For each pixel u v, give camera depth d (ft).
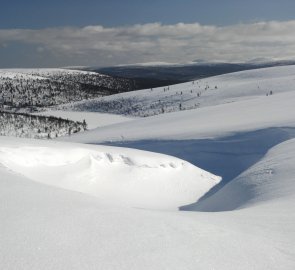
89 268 13.66
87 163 64.18
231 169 90.94
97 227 17.94
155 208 57.88
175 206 60.44
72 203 22.12
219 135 112.37
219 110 191.11
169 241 17.37
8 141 62.85
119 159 69.31
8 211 19.29
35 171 56.13
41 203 21.42
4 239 15.42
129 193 61.41
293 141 69.62
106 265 14.08
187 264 15.20
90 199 24.45
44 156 59.82
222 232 20.39
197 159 100.94
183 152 107.96
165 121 189.37
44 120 482.28
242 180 53.36
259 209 30.12
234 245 18.40
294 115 126.62
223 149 101.81
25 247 14.79
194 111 213.05
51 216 18.90
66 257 14.29
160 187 65.92
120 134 163.53
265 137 102.83
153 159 72.08
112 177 64.03
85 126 499.92
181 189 67.26
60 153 62.18
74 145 69.67
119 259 14.73
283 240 20.83
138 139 134.00
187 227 20.12
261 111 157.38
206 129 125.39
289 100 181.06
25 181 28.58
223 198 53.11
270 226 23.98
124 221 19.42
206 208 54.34
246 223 24.59
